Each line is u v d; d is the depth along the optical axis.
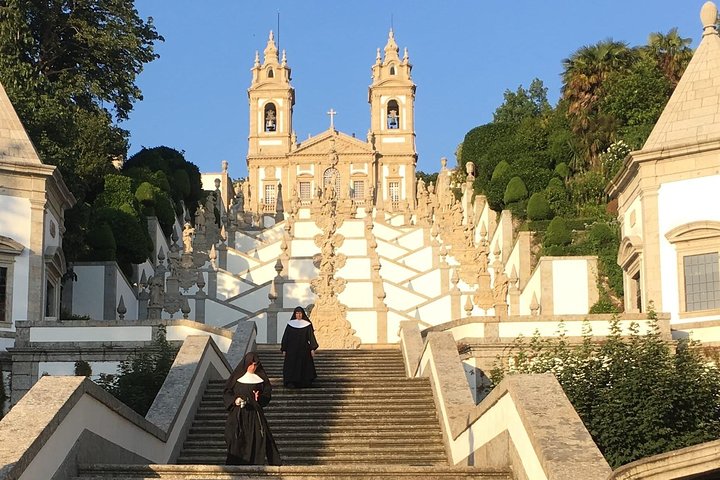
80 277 43.38
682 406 18.06
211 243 61.62
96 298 43.19
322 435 20.67
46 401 14.57
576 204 52.81
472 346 28.73
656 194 32.25
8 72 41.94
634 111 55.22
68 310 42.47
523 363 22.67
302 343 23.84
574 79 57.78
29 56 46.19
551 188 53.28
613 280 42.00
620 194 35.50
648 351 19.27
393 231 56.97
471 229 49.78
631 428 17.59
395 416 21.83
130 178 53.41
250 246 61.69
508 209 54.59
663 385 17.98
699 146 31.47
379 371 27.75
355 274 48.72
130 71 48.81
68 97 45.66
